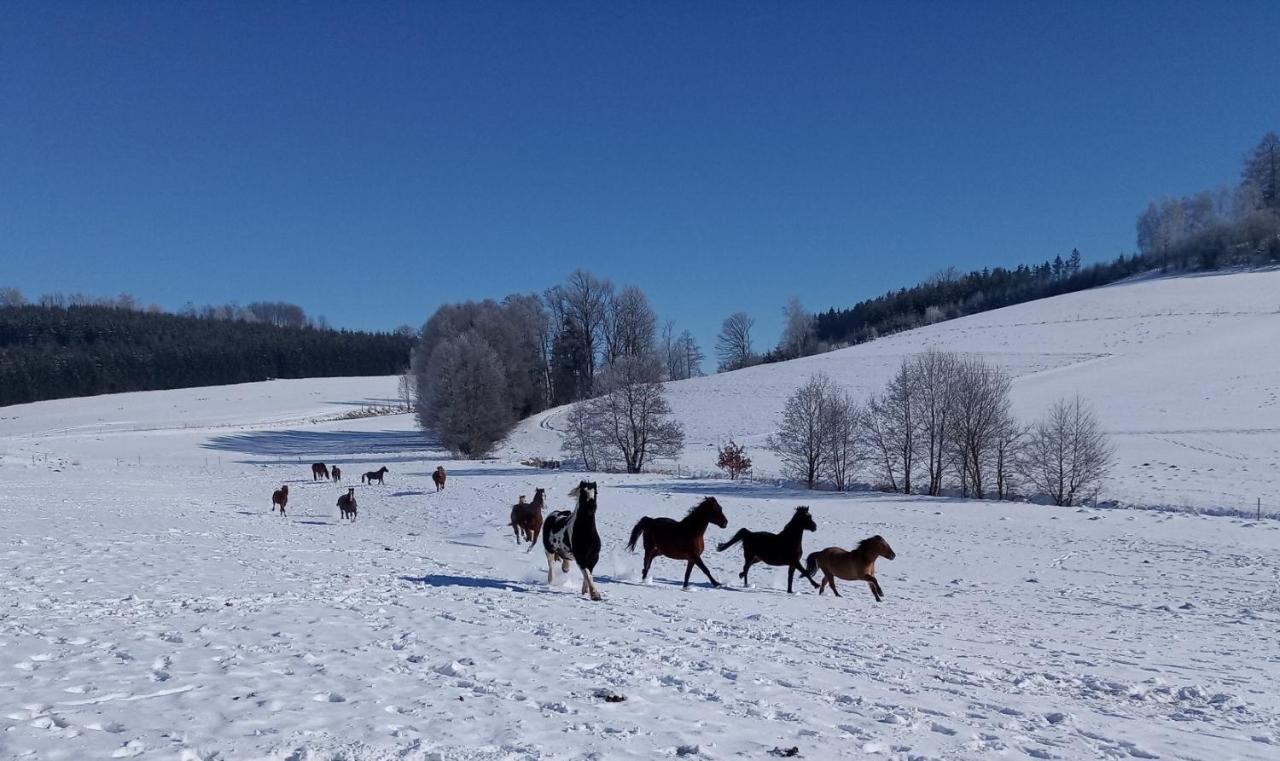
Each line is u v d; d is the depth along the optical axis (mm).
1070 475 40781
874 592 17250
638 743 5730
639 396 58281
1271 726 7504
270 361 148125
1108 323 86000
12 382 116875
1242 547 26078
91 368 126250
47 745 4848
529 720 6094
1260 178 138875
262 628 9102
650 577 18844
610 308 97688
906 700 7633
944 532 30109
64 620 9047
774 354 138125
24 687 6145
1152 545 26844
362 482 48594
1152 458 45438
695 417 73125
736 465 51469
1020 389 64500
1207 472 42188
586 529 14117
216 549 17844
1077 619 15398
